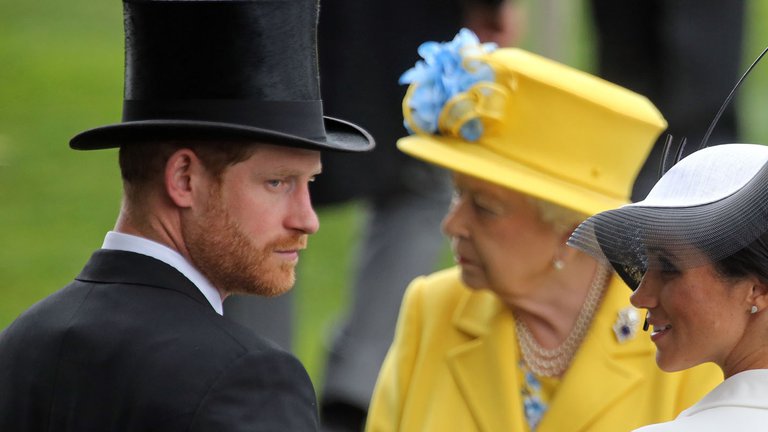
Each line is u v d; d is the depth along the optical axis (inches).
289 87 471.2
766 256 404.2
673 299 422.0
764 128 1678.2
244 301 854.5
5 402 470.6
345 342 987.9
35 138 1710.1
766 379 414.6
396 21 876.0
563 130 565.3
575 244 452.1
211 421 437.7
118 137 464.1
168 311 461.7
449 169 574.9
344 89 877.8
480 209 573.9
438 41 885.8
